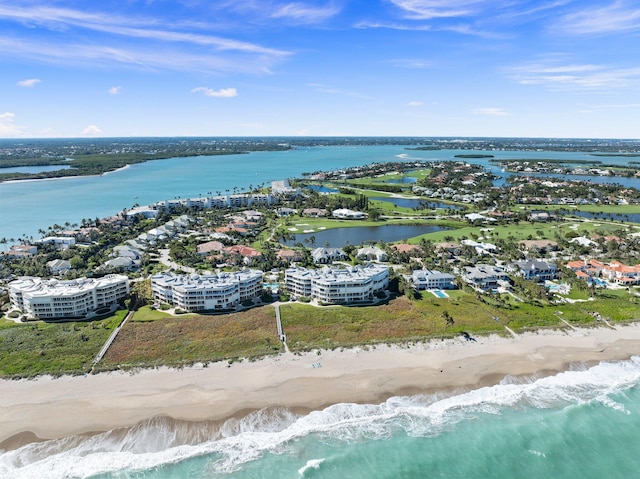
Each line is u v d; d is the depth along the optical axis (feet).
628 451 323.78
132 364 399.03
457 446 323.37
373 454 313.12
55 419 332.19
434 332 465.06
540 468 309.63
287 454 310.45
